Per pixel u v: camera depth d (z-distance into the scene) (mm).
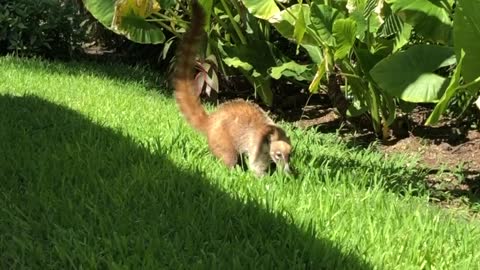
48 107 6227
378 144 6820
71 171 4340
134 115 6266
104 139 5195
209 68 7840
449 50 5477
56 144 4961
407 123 6969
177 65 4941
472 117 6820
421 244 3699
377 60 6410
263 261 3271
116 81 8344
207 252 3371
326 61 6156
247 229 3672
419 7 5520
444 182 5574
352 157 5926
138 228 3594
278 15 6504
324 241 3559
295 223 3783
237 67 7652
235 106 4859
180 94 4996
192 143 5320
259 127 4676
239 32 7660
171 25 7621
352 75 6480
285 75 7051
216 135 4867
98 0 6973
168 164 4664
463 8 4730
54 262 3227
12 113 5852
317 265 3311
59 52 10297
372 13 6340
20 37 9828
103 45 11406
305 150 5707
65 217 3664
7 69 8273
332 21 6129
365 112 7121
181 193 4082
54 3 10180
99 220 3652
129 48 10539
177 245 3398
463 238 3924
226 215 3812
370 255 3520
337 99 7125
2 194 3996
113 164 4539
